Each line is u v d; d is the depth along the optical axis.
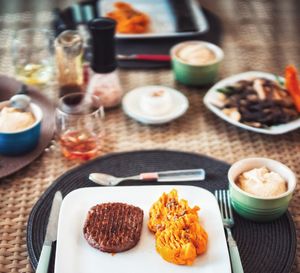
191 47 1.04
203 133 0.88
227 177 0.74
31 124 0.81
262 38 1.20
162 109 0.90
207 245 0.61
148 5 1.23
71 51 0.93
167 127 0.90
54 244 0.62
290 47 1.17
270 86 0.92
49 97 0.96
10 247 0.65
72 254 0.59
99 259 0.59
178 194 0.68
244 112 0.88
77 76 0.96
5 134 0.77
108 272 0.58
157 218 0.63
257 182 0.68
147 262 0.59
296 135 0.88
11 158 0.79
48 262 0.59
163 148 0.83
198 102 0.97
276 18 1.30
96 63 0.92
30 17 1.25
